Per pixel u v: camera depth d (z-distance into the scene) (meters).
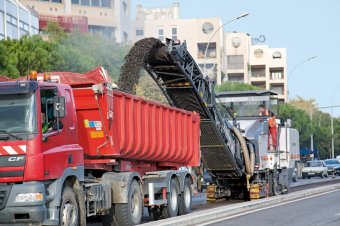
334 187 70.19
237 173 52.41
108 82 31.42
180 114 41.78
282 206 45.91
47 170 26.39
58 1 146.00
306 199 53.34
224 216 38.38
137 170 36.69
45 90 27.17
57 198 26.89
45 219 26.23
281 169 60.12
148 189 36.22
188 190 41.62
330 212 40.09
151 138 36.97
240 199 57.06
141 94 92.75
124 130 33.22
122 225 32.78
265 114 57.44
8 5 101.25
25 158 25.98
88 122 31.45
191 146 43.78
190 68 44.94
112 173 33.03
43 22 139.75
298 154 66.19
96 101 31.06
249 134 54.25
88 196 29.78
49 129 27.02
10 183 26.14
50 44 78.19
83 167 29.28
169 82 45.53
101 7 152.12
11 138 26.17
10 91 26.45
